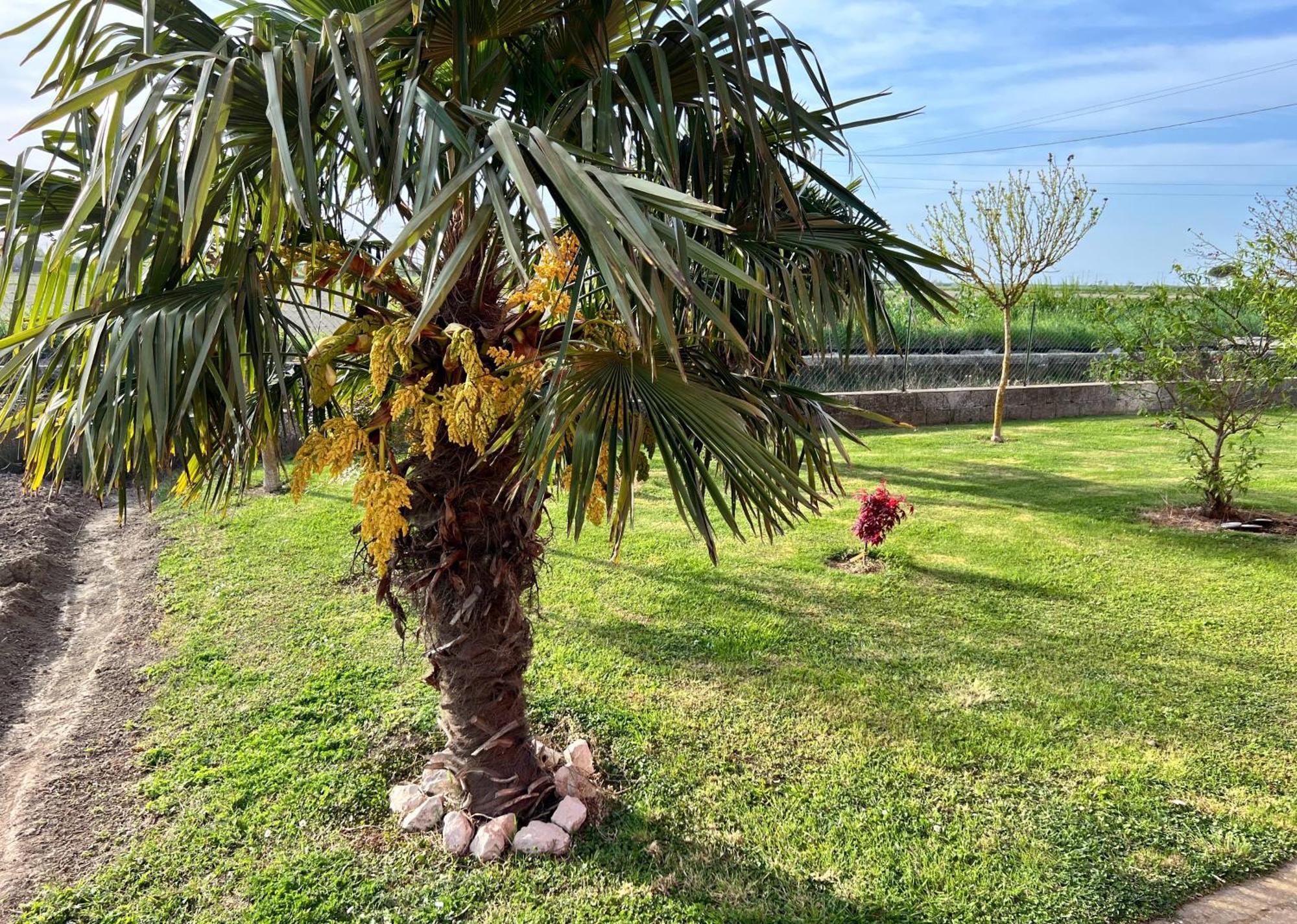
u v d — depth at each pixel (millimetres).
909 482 8805
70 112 1669
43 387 2127
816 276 2570
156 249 2074
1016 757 3484
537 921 2572
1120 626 4898
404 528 2463
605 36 2373
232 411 1928
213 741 3596
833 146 2311
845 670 4305
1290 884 2750
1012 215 10812
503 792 2986
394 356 2428
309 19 2336
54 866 2826
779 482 2182
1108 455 10273
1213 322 7344
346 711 3840
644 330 2100
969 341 14969
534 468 2102
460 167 2000
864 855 2877
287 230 2363
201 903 2654
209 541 6562
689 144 2566
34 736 3762
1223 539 6555
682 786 3277
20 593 5293
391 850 2906
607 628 4840
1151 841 2949
